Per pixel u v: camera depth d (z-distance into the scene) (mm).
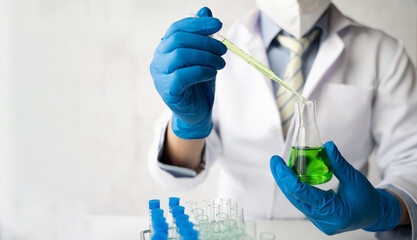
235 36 1836
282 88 1712
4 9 3182
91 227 1503
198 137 1282
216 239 1016
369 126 1736
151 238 987
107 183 3195
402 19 2773
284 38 1723
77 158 3223
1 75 3230
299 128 1012
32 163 3279
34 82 3219
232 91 1771
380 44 1769
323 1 1559
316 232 1403
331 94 1687
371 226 1207
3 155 3293
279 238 1331
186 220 981
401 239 1273
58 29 3143
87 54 3119
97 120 3164
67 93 3180
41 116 3234
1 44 3215
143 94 3086
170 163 1564
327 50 1670
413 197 1248
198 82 1126
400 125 1635
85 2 3082
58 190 3264
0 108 3264
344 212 1054
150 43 3031
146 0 3002
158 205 1126
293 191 1010
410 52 2795
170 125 1460
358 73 1730
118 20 3049
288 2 1531
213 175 3020
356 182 1062
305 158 996
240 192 1800
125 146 3146
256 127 1705
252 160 1744
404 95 1651
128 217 1621
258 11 1882
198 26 1097
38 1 3141
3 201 3320
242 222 1021
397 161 1595
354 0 2809
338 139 1694
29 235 3328
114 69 3098
